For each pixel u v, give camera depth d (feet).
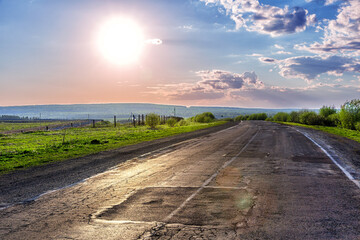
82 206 19.30
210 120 246.88
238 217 16.62
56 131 155.53
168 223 15.79
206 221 16.01
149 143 63.36
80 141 72.02
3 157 46.96
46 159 42.78
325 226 15.17
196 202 19.72
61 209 18.72
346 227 15.03
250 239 13.56
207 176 28.50
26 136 119.14
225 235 14.03
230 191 22.63
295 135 79.87
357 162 36.42
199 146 55.62
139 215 17.24
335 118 130.82
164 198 20.85
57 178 28.76
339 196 21.08
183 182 26.00
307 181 26.07
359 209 18.03
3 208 19.17
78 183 26.22
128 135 90.94
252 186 24.27
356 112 112.06
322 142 61.05
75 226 15.66
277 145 56.13
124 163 37.17
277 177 27.84
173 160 39.09
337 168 32.40
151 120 163.12
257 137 74.59
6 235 14.60
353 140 66.69
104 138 80.74
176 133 95.45
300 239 13.56
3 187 25.52
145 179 27.50
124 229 15.06
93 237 14.14
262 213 17.30
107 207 18.97
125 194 22.17
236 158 40.22
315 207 18.47
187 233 14.34
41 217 17.24
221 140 67.26
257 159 39.24
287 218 16.40
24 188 24.84
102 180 27.32
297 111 205.67
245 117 378.94
